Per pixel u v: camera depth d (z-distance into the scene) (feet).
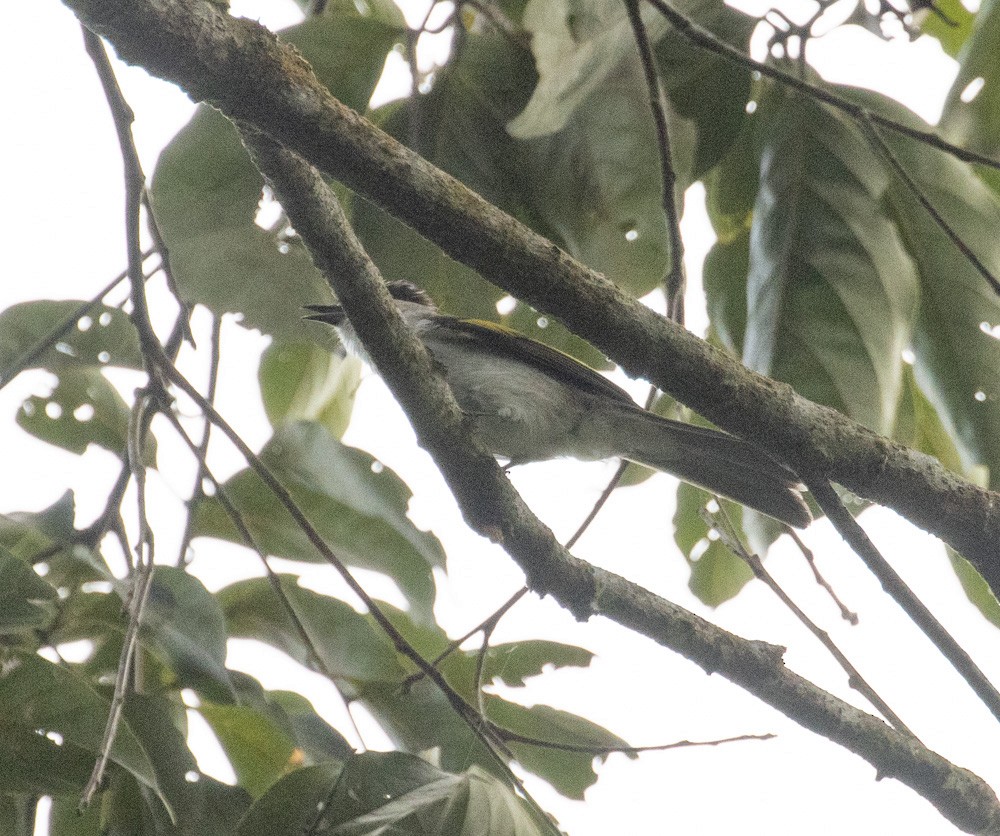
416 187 20.95
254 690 25.31
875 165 30.40
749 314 30.14
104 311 28.91
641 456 33.14
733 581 35.35
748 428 24.49
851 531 24.68
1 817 23.20
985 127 29.68
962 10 35.09
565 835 23.27
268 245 27.27
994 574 25.86
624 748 25.50
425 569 27.27
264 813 22.54
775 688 25.29
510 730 27.96
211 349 28.94
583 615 25.29
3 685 22.65
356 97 28.40
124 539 26.22
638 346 23.30
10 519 25.18
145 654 26.89
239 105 19.39
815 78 31.35
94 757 22.39
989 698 23.54
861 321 29.55
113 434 28.89
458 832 21.86
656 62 31.07
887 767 25.14
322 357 33.91
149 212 26.43
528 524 24.91
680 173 31.27
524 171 32.07
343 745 25.91
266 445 27.68
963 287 30.50
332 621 27.20
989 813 25.22
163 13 18.33
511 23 32.27
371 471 27.12
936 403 30.63
